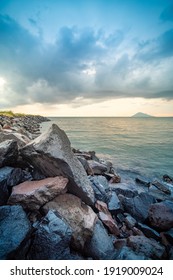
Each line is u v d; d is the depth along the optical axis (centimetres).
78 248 159
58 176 209
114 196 269
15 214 153
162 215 223
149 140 1214
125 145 1002
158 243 190
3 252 124
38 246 140
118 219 232
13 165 235
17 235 135
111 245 173
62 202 189
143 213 245
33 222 166
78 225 167
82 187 211
